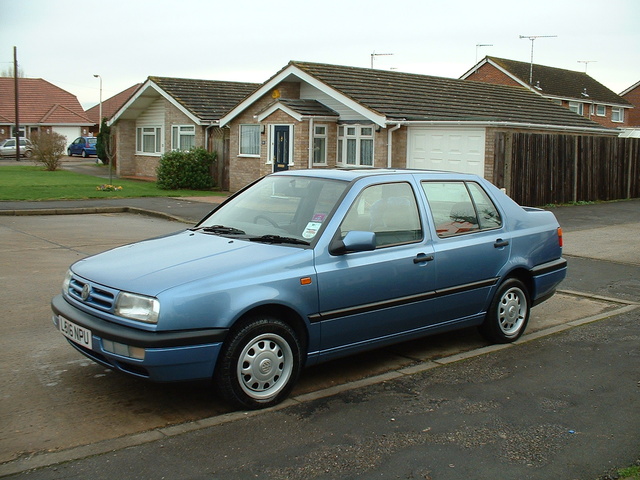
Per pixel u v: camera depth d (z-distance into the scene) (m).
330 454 4.23
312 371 5.86
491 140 18.20
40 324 7.02
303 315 5.03
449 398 5.22
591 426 4.72
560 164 20.03
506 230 6.58
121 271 4.95
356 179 5.71
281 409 4.95
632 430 4.66
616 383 5.58
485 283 6.30
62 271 9.62
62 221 15.42
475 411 4.96
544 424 4.74
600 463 4.16
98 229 14.12
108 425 4.64
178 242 5.57
